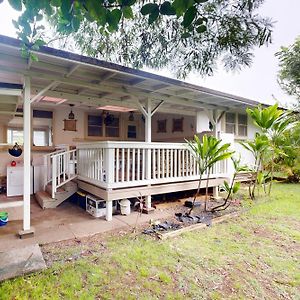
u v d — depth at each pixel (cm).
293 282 251
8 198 561
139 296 224
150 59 314
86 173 555
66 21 148
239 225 430
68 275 255
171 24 270
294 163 917
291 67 927
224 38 248
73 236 375
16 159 723
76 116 834
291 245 343
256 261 295
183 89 524
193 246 337
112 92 498
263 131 627
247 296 229
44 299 217
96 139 879
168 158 557
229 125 894
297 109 966
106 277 254
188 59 300
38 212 510
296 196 675
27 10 144
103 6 129
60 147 678
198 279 255
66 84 448
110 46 319
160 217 480
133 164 497
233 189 557
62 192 567
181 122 889
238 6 235
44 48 306
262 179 668
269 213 502
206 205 567
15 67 364
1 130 734
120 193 471
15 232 386
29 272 258
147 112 558
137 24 279
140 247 331
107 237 373
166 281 249
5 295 221
